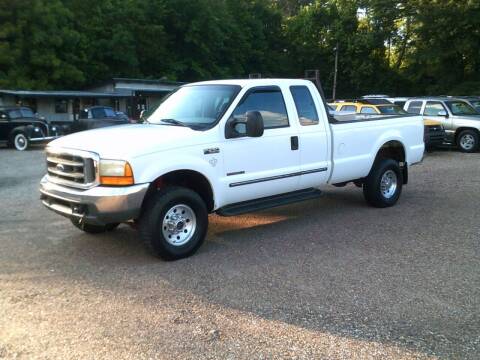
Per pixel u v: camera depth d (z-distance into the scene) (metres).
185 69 45.22
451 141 17.52
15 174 12.70
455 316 4.34
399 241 6.51
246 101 6.36
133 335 4.01
